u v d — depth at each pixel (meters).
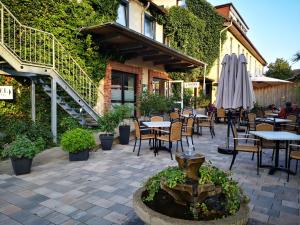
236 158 5.96
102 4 9.30
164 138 6.21
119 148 6.81
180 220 1.86
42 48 7.57
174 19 13.67
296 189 4.00
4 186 3.91
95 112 7.94
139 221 2.86
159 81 14.00
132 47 9.31
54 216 2.99
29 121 6.93
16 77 7.26
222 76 6.54
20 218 2.93
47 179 4.25
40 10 7.50
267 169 5.11
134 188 3.89
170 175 2.21
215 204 2.14
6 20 6.76
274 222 2.93
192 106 14.72
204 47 16.27
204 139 8.59
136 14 11.59
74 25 8.32
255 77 14.06
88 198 3.50
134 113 11.45
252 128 8.63
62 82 6.91
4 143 5.89
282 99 16.50
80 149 5.34
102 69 9.55
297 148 5.71
